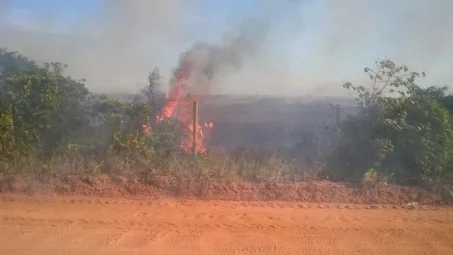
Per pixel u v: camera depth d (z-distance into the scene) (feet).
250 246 23.54
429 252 23.41
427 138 33.32
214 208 29.35
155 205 29.78
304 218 27.81
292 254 22.75
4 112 34.71
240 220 27.25
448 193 31.58
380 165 34.09
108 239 24.21
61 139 36.60
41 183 32.09
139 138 35.24
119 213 28.17
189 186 31.99
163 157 35.27
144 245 23.53
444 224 27.32
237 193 31.68
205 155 36.06
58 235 24.67
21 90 36.14
